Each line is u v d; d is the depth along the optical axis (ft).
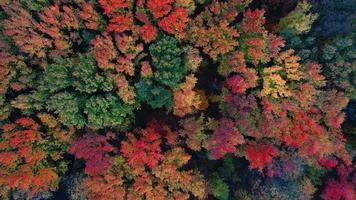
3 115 85.30
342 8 86.22
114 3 82.17
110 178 81.76
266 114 84.17
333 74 86.02
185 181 84.33
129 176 83.97
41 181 83.46
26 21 83.71
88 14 83.92
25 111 84.79
